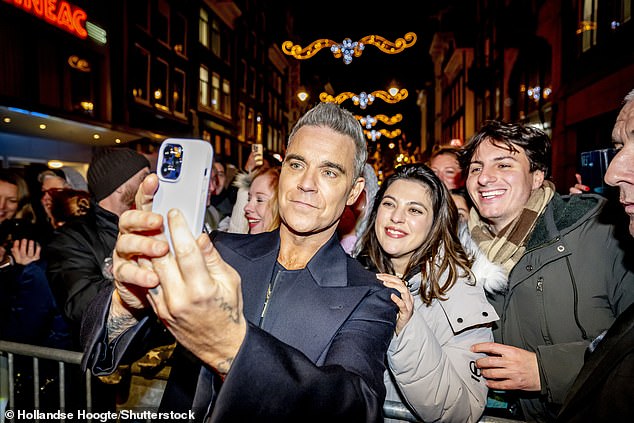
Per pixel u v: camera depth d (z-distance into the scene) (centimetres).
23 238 223
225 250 126
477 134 194
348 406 74
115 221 226
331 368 80
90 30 1141
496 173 180
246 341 67
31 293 207
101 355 97
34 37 988
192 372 120
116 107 1245
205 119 1884
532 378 145
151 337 110
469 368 150
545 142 183
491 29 1742
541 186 184
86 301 191
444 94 2903
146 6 1416
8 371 189
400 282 130
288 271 117
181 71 1673
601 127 912
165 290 62
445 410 135
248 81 2448
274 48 2833
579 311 161
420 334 131
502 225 187
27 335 205
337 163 114
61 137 1105
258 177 266
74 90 1113
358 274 116
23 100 947
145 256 65
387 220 179
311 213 114
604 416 95
